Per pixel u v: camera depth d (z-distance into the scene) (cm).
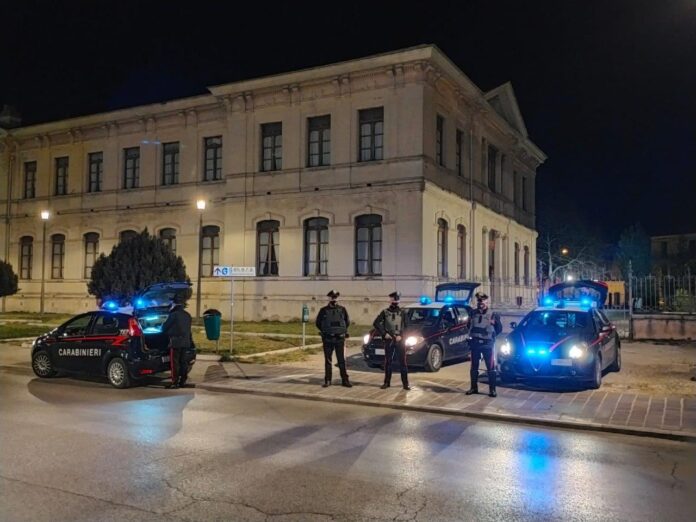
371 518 515
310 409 1014
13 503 544
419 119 2533
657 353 1748
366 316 2588
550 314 1347
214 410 998
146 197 3238
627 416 925
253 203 2886
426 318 1509
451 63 2633
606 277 5656
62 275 3500
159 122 3222
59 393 1167
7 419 914
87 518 509
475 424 903
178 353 1234
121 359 1216
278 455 712
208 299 3012
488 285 3284
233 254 2922
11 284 2831
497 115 3372
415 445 767
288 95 2817
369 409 1017
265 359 1620
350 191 2659
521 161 4088
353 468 661
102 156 3416
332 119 2723
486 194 3319
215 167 3081
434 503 552
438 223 2694
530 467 672
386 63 2567
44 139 3575
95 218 3391
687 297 2112
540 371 1165
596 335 1239
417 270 2502
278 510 531
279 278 2802
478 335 1112
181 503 547
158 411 987
